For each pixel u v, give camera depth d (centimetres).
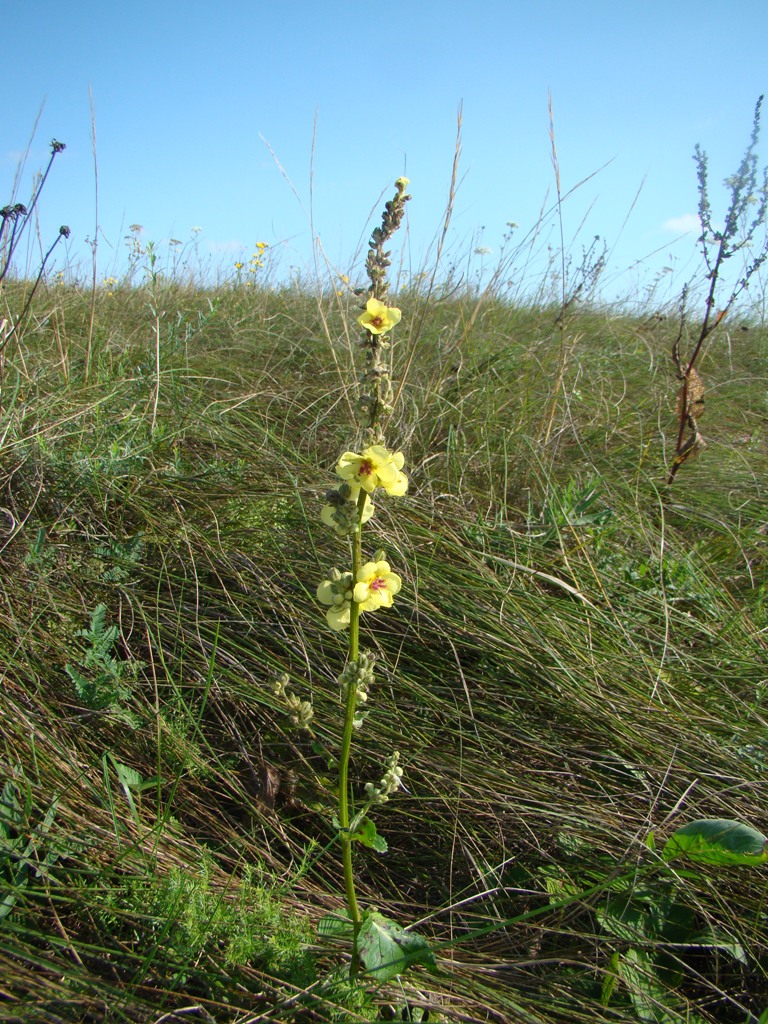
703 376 168
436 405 132
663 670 83
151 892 52
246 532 92
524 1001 52
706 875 60
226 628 81
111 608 81
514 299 192
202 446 114
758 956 57
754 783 68
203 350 151
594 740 74
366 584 48
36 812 57
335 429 125
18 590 78
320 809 66
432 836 66
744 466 133
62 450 99
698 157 119
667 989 54
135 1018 45
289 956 50
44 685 70
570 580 97
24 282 162
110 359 133
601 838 65
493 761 71
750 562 108
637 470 123
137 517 94
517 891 62
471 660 82
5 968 45
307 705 52
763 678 82
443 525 100
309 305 184
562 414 139
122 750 67
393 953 49
